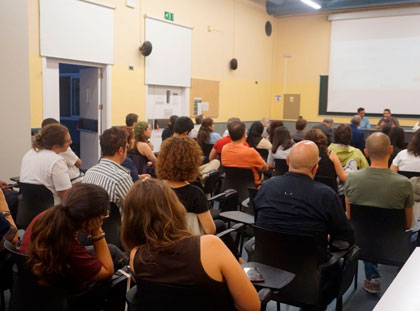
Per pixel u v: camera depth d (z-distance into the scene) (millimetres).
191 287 1231
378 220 2541
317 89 11555
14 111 4648
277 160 4141
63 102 8148
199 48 9086
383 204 2502
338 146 4090
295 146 2146
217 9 9523
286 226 2062
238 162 3863
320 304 2006
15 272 1719
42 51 5863
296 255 1980
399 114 10508
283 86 12070
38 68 5855
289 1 11172
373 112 10836
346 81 11102
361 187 2568
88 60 6566
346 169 3977
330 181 3402
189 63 8789
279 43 12016
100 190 1654
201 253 1239
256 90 11406
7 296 2734
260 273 1689
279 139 4438
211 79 9578
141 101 7676
